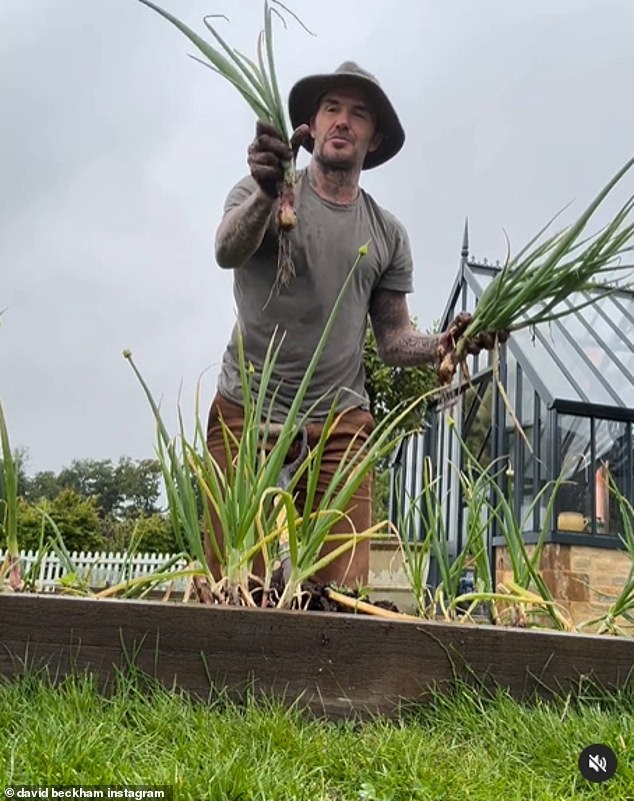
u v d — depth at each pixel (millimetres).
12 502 1715
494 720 1391
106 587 2135
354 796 1091
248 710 1346
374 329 2520
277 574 1774
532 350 8000
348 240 2258
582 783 1178
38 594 1494
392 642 1489
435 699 1479
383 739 1270
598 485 7160
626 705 1527
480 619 2250
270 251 2193
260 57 1776
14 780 995
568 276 1695
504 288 1736
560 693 1539
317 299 2227
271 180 1773
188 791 1002
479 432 8633
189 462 1841
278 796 1033
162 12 1728
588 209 1659
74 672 1407
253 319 2248
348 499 1686
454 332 1832
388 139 2420
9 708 1251
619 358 8102
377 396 6539
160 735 1214
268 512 1872
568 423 7312
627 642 1586
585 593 6793
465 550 2055
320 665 1458
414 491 9438
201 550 1655
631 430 7332
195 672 1427
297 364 2244
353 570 2180
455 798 1091
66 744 1083
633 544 2158
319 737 1274
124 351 1734
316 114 2330
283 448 1696
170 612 1438
